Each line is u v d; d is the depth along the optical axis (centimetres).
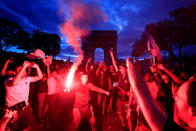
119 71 453
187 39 1541
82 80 343
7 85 262
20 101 270
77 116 334
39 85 468
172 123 56
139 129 246
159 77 260
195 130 55
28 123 285
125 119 438
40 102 461
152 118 54
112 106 642
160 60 204
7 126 208
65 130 385
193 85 60
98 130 398
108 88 582
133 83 58
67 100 566
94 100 707
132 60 64
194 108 57
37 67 323
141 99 55
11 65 334
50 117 475
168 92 241
